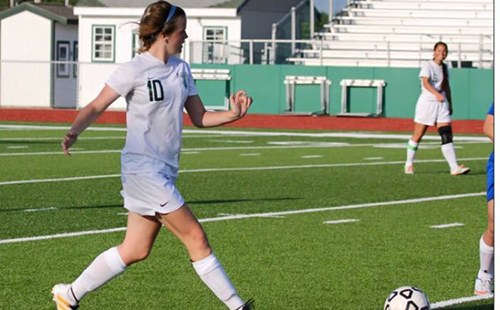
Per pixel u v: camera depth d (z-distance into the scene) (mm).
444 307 13914
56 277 15828
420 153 43375
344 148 45312
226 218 22328
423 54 74438
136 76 11719
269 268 16734
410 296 11984
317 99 69938
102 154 39812
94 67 80250
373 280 15883
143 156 11758
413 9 80062
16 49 84000
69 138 11609
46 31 83062
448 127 33156
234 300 11867
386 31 78438
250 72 71312
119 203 24688
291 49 76125
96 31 81250
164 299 14391
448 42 74625
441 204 25500
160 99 11758
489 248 14250
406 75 68312
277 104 70938
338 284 15555
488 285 14516
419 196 27156
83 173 32031
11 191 26922
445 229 21234
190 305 14047
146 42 11898
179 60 12188
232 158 38906
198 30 79875
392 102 68625
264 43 75562
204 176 31703
